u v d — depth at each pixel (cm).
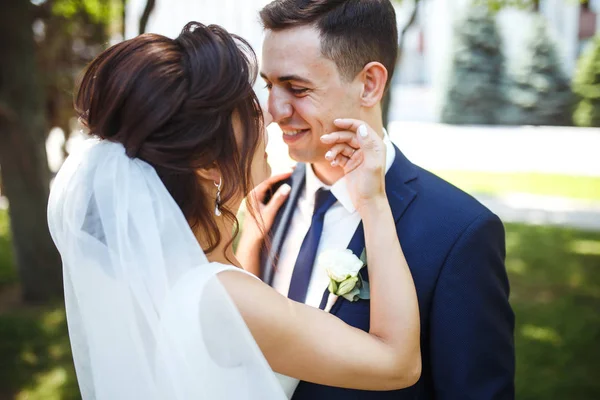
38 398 347
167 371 121
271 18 152
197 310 119
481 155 1289
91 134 134
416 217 156
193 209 133
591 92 1758
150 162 127
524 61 1827
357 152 151
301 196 181
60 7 537
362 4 153
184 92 124
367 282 152
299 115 156
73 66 643
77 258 126
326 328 131
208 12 671
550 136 1588
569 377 369
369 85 158
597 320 458
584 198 892
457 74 1881
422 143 1475
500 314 151
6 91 457
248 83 128
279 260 180
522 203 868
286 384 147
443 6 2042
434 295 149
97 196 125
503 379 148
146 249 121
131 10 392
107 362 128
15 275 577
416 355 139
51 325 448
